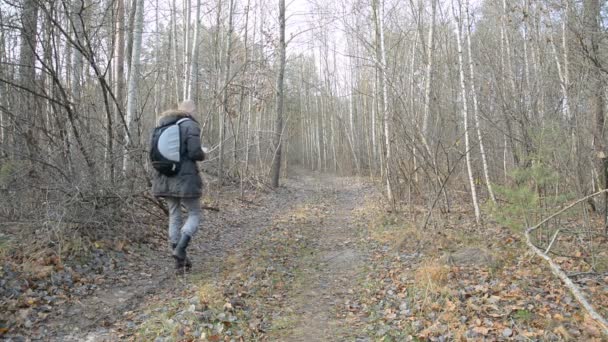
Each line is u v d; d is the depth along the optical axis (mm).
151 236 7035
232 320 4152
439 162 9242
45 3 6305
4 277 4559
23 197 6074
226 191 15445
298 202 14961
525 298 4676
